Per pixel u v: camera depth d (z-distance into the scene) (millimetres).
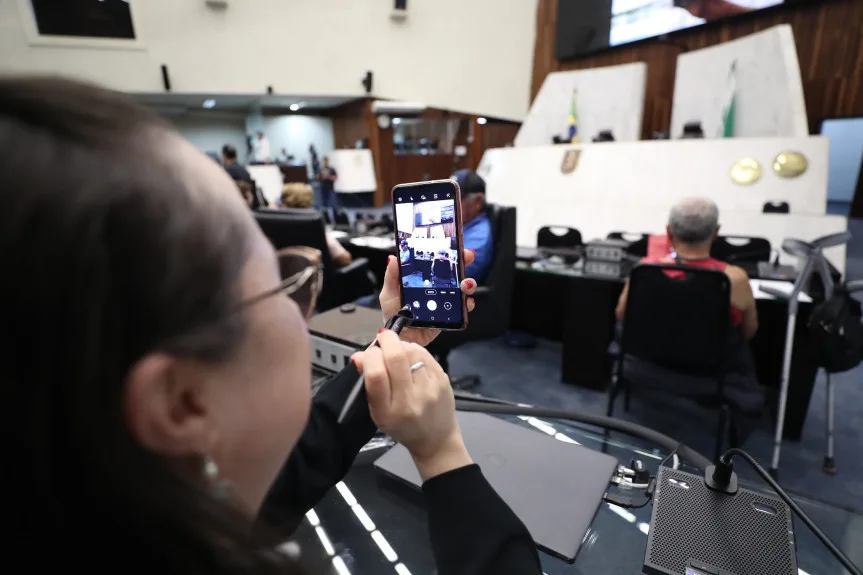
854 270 4602
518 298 3098
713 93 5477
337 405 500
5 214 141
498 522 335
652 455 654
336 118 10414
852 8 5543
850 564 458
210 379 197
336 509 572
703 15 6488
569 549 494
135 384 164
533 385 2432
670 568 443
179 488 186
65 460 160
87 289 147
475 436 665
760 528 472
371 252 3205
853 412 2150
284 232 2002
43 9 6070
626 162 4227
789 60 4492
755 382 1605
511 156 4895
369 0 7805
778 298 1746
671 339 1567
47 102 166
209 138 10312
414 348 346
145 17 6629
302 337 255
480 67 8766
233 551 191
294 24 7500
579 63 8328
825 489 1640
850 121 9109
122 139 172
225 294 191
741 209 3680
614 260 2170
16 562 166
